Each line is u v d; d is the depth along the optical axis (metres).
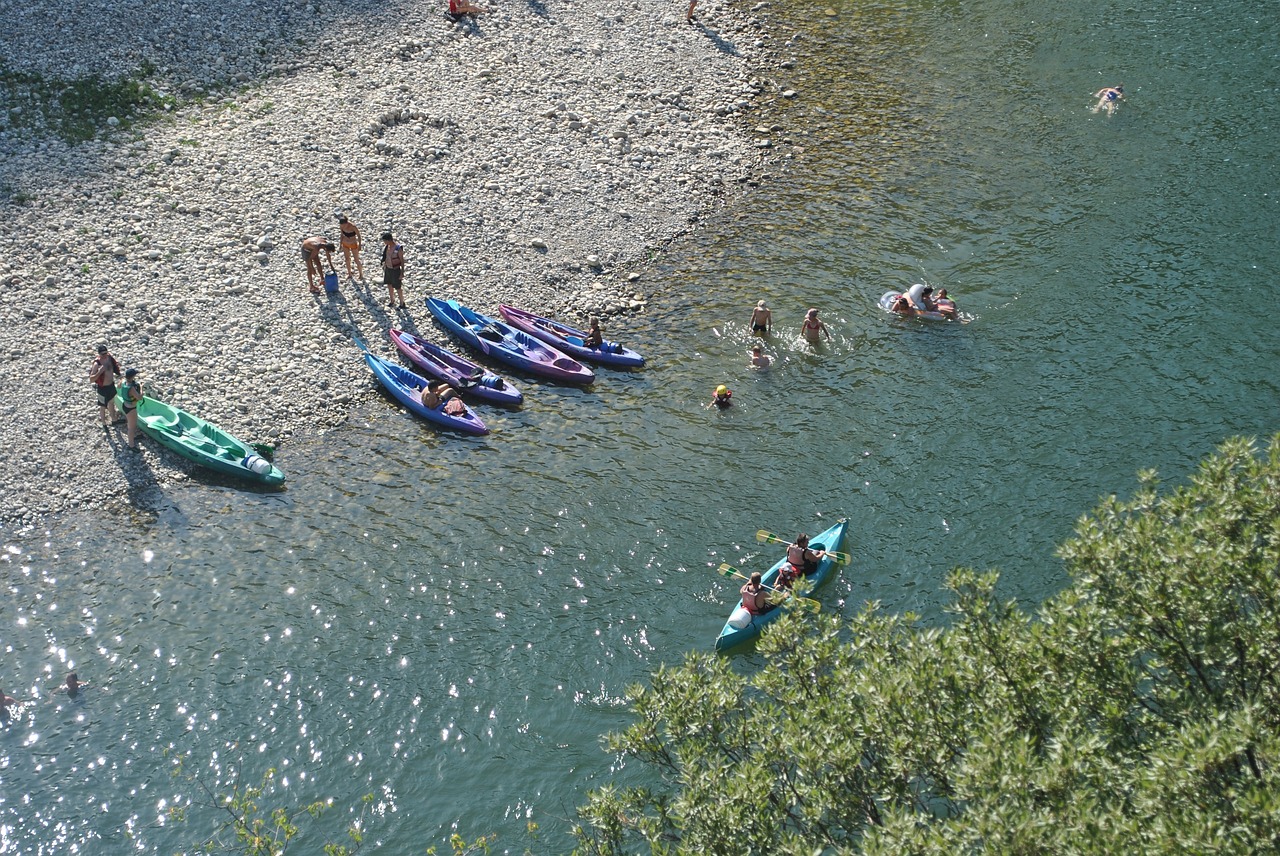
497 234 38.59
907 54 49.44
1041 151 42.22
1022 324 33.69
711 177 42.12
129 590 26.52
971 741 14.12
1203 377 30.70
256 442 30.58
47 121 40.56
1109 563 14.67
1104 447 28.75
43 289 34.25
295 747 22.83
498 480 29.50
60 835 21.28
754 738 15.83
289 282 35.75
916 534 26.83
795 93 46.97
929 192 40.56
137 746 22.94
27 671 24.56
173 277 35.19
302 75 44.72
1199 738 12.34
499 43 47.84
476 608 25.73
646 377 33.12
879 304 35.06
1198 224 37.19
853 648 16.03
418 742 22.86
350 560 27.16
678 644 24.62
